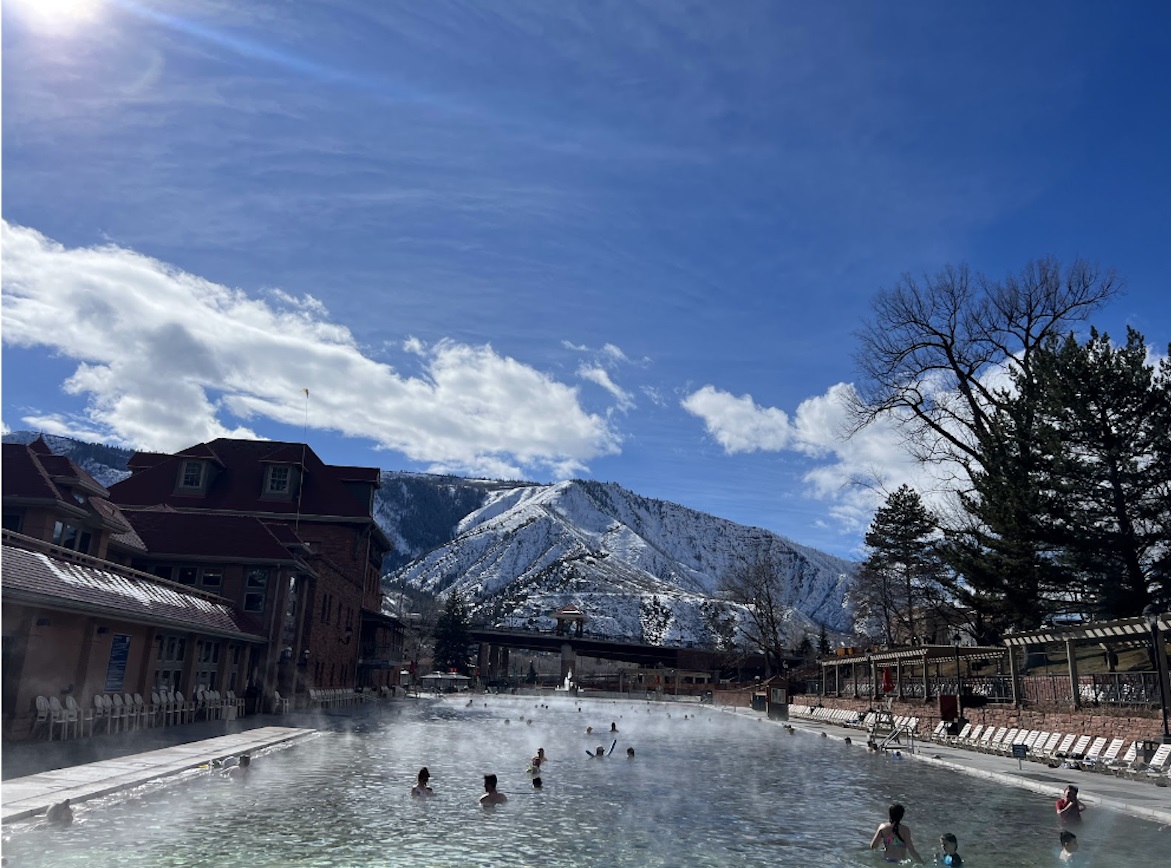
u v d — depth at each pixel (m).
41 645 22.89
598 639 139.75
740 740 40.94
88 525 34.00
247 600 41.09
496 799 18.44
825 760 30.80
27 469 31.20
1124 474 33.75
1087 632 29.58
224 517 42.59
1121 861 13.66
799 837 15.57
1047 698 33.47
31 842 12.72
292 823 14.98
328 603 52.12
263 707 39.44
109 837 13.25
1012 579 38.72
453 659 133.38
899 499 72.75
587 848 14.09
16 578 19.59
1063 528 34.91
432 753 28.61
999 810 18.84
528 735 40.34
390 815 16.34
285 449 66.19
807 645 126.06
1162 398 33.53
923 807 19.27
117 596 25.69
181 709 30.30
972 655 43.28
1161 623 25.09
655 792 21.38
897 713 45.75
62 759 19.31
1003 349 48.91
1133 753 24.67
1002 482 39.16
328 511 63.72
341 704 53.53
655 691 118.50
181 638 32.19
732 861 13.46
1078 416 34.31
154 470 63.22
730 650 127.69
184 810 15.73
